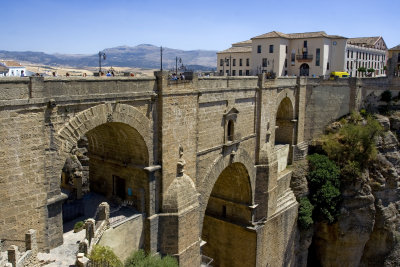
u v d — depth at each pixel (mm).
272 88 41656
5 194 18422
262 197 40875
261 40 79250
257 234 39719
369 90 59219
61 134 20500
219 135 33750
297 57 79375
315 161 50500
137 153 27016
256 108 39125
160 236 27750
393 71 61562
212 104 32219
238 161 36969
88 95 21516
